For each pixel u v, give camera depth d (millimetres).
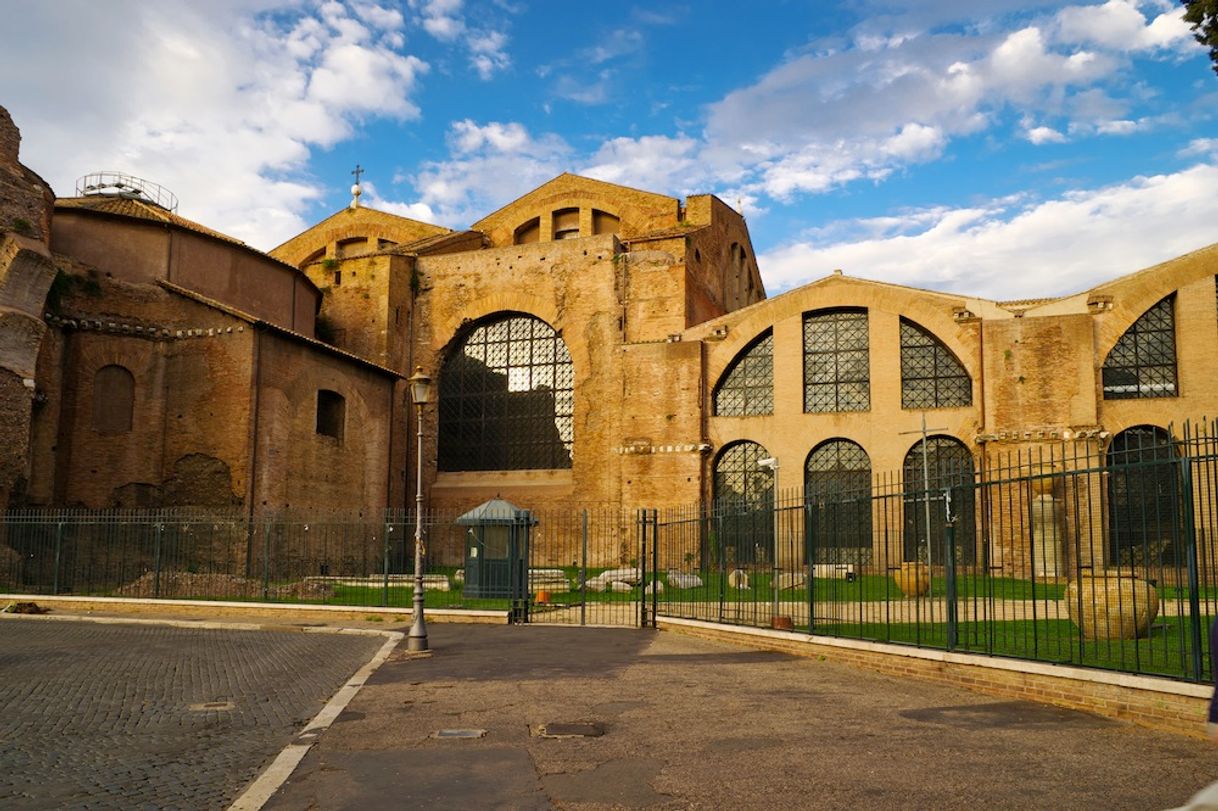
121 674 13914
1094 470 10336
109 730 9906
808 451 37188
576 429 41812
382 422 40531
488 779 7680
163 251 34562
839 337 38000
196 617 23172
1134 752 8312
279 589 25781
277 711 11000
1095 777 7496
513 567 22859
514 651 16344
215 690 12500
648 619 20969
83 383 31875
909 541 34375
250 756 8703
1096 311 34156
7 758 8625
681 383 39125
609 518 40156
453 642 17844
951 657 11992
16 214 29578
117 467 32094
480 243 52406
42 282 29406
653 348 39781
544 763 8188
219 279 36625
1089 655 11938
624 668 14047
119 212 34125
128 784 7691
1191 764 7875
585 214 52562
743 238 54719
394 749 8781
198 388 32906
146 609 24266
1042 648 12805
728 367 39344
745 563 19000
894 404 36250
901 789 7211
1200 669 9000
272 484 32969
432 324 45188
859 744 8742
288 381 34281
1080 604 10695
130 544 30672
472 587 25141
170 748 9047
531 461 43562
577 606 24156
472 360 45250
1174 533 9625
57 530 26422
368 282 44312
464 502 43156
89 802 7156
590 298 42594
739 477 38469
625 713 10453
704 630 17953
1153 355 33875
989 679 11383
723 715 10242
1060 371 33875
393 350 43906
